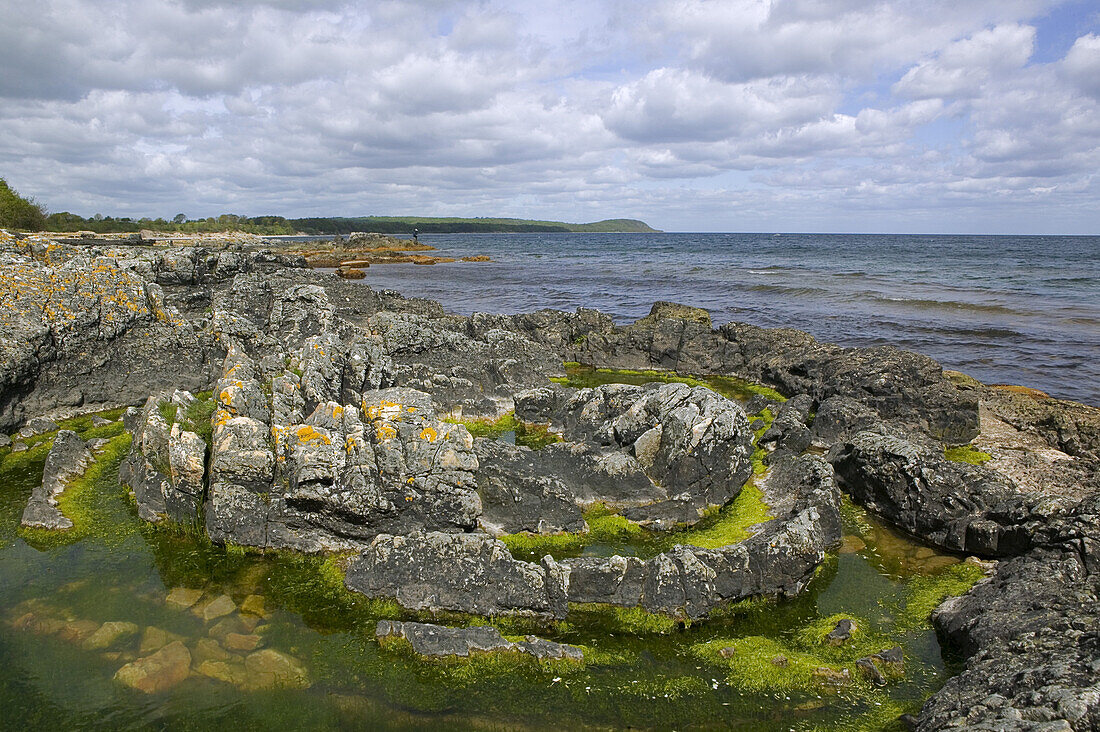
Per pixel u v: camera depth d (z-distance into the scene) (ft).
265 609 39.52
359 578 41.01
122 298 78.43
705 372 102.42
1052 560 39.73
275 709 32.01
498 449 53.72
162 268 101.09
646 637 38.06
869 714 32.40
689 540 48.73
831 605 41.57
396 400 55.57
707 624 39.47
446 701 32.78
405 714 31.96
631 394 64.54
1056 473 60.29
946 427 69.21
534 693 33.40
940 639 38.27
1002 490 49.16
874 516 53.98
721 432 53.47
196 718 31.32
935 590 43.21
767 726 31.76
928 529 49.49
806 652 36.96
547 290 203.82
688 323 106.83
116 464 58.39
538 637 37.45
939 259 345.51
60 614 38.40
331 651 36.01
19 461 60.59
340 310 116.06
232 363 70.69
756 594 41.37
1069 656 29.37
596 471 54.03
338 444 46.62
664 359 105.19
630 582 40.06
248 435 46.62
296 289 100.22
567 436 66.59
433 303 128.77
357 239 390.63
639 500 53.11
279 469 46.62
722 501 53.42
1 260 76.28
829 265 299.38
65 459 55.42
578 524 49.47
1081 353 111.65
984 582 41.27
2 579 41.83
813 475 52.65
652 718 32.01
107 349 75.46
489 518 49.26
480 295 192.03
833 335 127.65
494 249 517.55
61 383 71.67
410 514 46.01
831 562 46.91
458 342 91.76
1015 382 96.22
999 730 24.86
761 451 66.08
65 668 34.14
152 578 42.39
